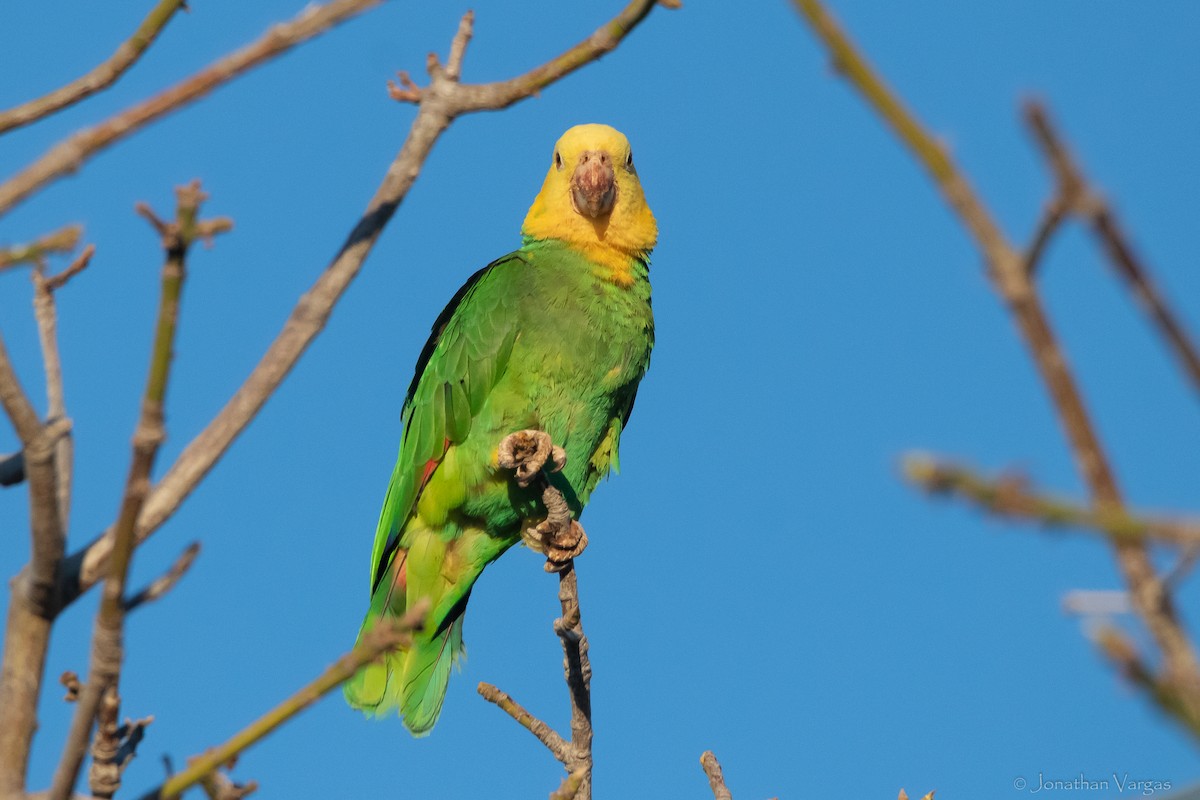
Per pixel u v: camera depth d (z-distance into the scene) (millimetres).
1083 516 2791
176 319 4449
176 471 5902
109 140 4887
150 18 5766
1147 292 2730
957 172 3037
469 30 6926
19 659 5578
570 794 6992
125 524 4695
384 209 6480
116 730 5430
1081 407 2963
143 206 4316
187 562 5070
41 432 5438
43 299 6699
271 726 4766
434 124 6684
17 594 5641
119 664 4898
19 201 4797
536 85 6719
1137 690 2855
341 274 6262
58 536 5527
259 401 6047
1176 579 2908
